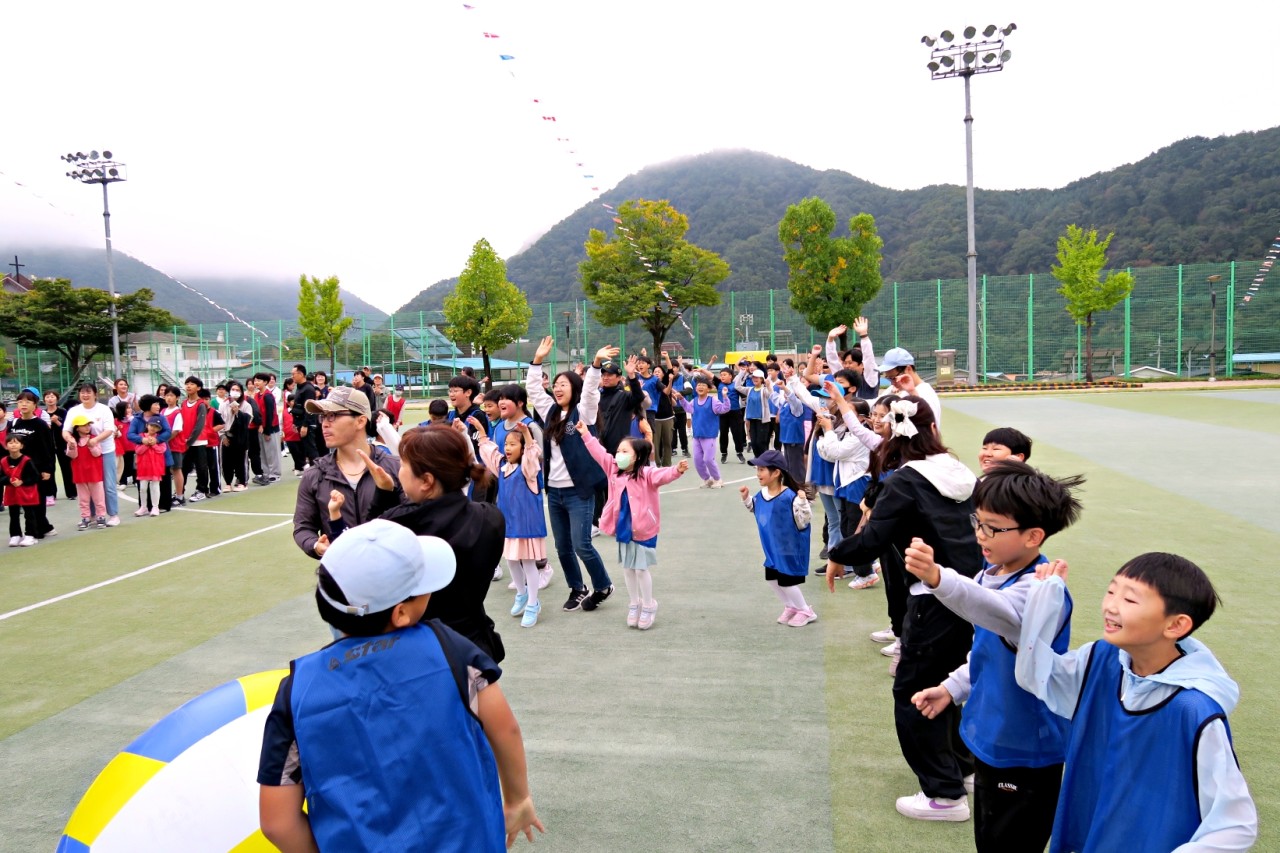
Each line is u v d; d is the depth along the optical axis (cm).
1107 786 205
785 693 471
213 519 1122
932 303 4088
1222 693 190
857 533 364
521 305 3900
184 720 242
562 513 646
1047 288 3988
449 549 212
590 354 4294
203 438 1304
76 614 678
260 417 1495
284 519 1110
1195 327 3888
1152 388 3319
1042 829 258
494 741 208
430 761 184
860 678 489
